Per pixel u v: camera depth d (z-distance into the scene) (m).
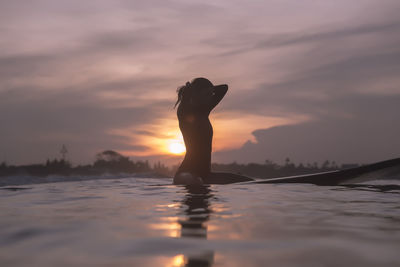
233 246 1.29
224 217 1.99
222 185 4.90
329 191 3.88
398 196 3.34
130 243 1.33
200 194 3.50
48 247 1.28
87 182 6.70
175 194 3.53
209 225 1.72
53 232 1.54
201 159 5.56
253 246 1.29
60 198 3.20
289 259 1.12
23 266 1.05
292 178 5.26
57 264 1.07
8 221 1.85
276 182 5.09
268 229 1.62
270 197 3.19
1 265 1.07
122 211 2.25
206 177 5.57
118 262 1.09
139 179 8.82
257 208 2.39
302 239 1.41
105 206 2.54
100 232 1.54
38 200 3.03
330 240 1.39
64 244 1.32
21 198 3.21
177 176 5.51
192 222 1.80
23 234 1.50
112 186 5.01
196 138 5.59
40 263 1.08
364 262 1.08
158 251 1.22
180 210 2.28
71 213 2.17
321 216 2.04
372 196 3.35
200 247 1.27
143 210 2.30
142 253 1.20
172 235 1.48
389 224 1.77
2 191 4.15
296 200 2.96
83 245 1.30
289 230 1.60
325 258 1.13
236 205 2.57
